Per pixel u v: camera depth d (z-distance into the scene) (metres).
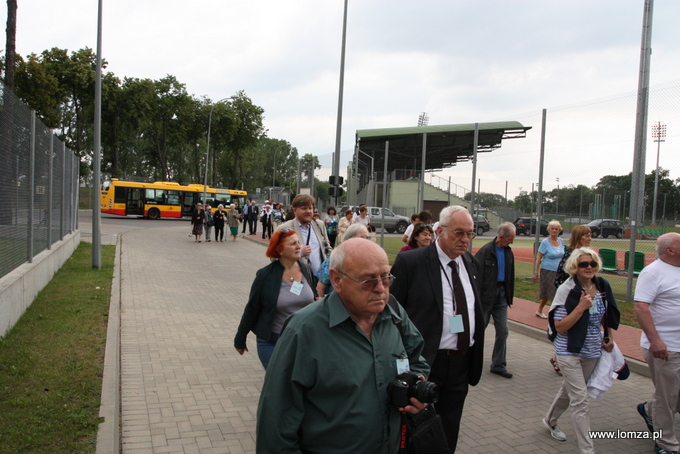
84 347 5.98
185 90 58.91
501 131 20.95
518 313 9.30
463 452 4.11
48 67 46.88
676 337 4.08
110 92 50.62
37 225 9.48
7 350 5.71
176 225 35.69
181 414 4.53
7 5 18.77
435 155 32.41
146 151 70.50
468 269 3.57
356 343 2.09
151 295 10.12
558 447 4.23
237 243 24.22
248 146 66.69
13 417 3.98
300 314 2.12
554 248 8.74
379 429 2.05
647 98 9.93
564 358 4.07
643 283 4.19
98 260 12.61
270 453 1.98
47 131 10.48
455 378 3.40
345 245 2.15
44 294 8.93
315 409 2.04
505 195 17.00
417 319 3.40
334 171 19.80
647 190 10.16
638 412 4.96
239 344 4.23
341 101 19.73
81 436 3.73
